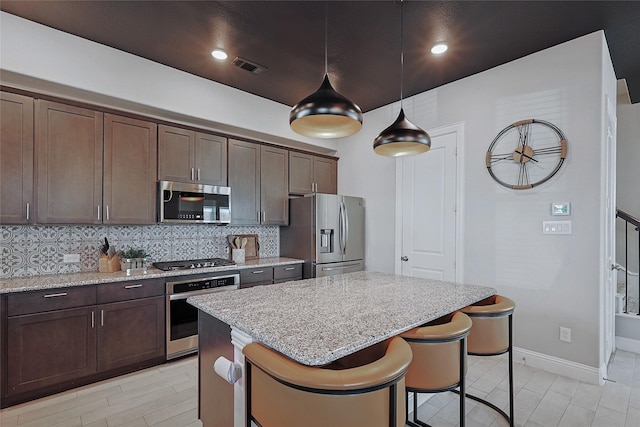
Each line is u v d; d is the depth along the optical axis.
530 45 2.78
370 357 1.56
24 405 2.29
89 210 2.78
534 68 2.90
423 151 2.33
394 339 1.36
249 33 2.64
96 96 2.88
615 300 3.32
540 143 2.85
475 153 3.27
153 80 3.11
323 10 2.33
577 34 2.62
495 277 3.11
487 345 1.89
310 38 2.70
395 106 4.05
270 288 2.22
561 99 2.75
